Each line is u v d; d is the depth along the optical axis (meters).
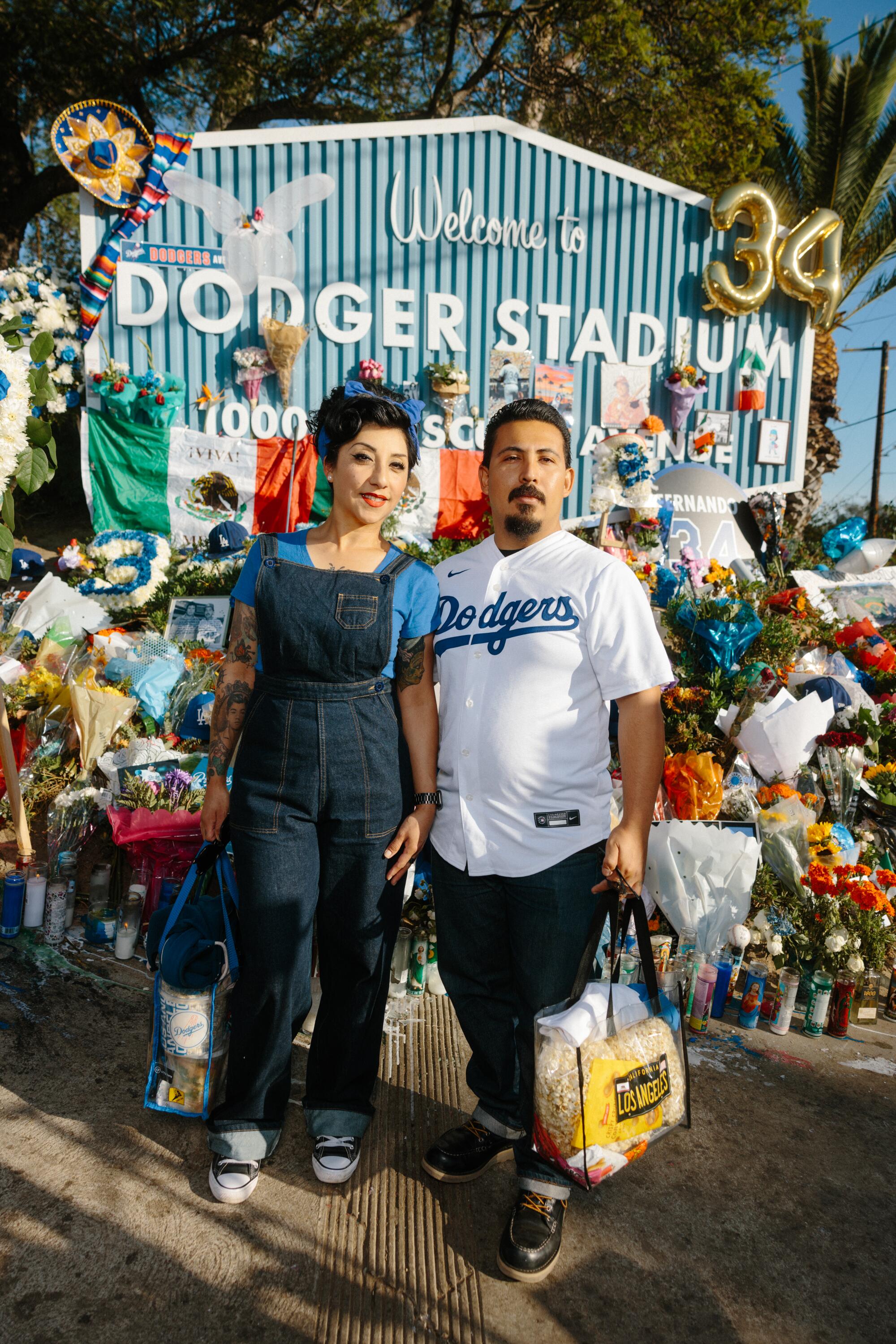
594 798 2.04
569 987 2.01
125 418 7.41
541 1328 1.83
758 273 8.46
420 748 2.18
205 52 13.20
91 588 5.84
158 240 7.35
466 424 7.85
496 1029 2.19
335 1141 2.20
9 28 12.12
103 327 7.38
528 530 2.10
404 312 7.73
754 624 4.12
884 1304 1.97
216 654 4.56
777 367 8.88
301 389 7.65
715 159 14.32
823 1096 2.76
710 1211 2.21
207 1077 2.30
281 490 7.51
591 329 8.16
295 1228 2.04
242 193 7.42
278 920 2.06
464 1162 2.22
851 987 3.13
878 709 4.68
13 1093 2.40
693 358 8.58
